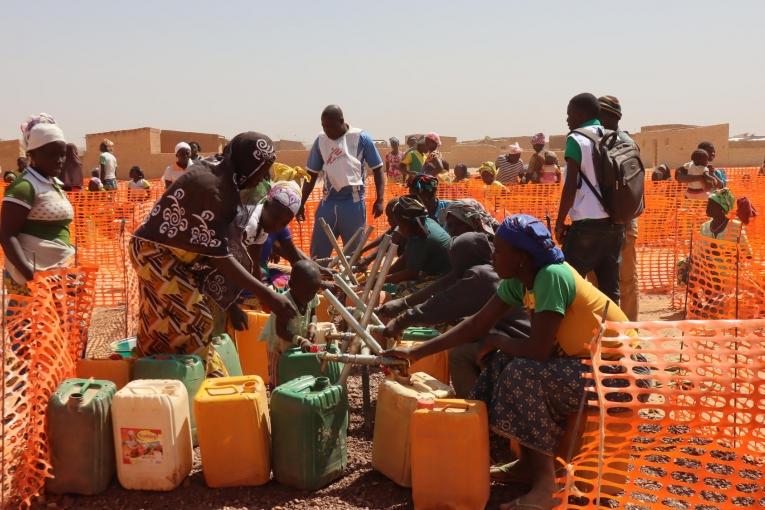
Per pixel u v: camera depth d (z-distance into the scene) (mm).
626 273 7246
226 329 5758
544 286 3779
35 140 4988
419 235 5621
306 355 4836
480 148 48906
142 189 17422
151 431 4000
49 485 4020
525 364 3871
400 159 19312
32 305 4102
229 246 4812
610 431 3811
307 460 4039
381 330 4664
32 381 4023
